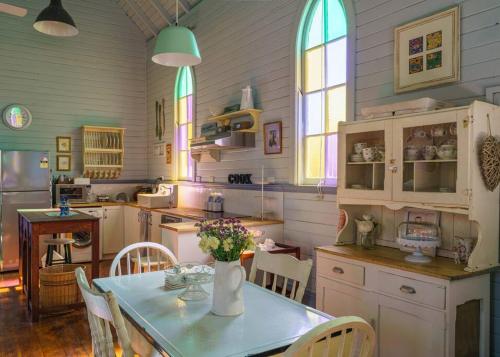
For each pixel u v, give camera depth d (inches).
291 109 154.8
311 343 46.3
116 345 122.3
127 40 280.2
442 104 99.2
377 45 122.6
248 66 181.3
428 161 93.4
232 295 68.0
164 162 265.6
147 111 287.7
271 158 166.9
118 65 277.0
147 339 60.6
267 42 169.2
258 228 152.3
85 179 252.5
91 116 267.1
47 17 154.0
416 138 97.0
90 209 245.4
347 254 103.6
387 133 102.3
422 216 105.9
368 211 120.1
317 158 147.8
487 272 87.2
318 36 148.0
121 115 278.8
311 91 150.3
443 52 104.7
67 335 132.6
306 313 69.2
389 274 92.5
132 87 283.1
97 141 265.0
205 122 216.8
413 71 111.4
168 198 233.0
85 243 237.0
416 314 86.7
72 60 259.6
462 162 86.3
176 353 53.5
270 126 166.1
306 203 148.3
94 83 268.1
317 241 143.7
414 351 87.1
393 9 118.1
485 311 88.6
